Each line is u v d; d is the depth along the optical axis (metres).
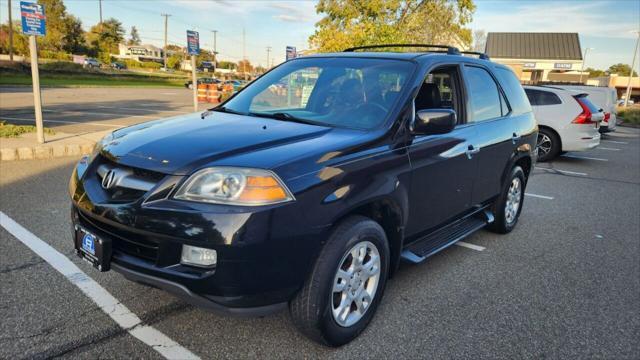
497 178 4.55
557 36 65.12
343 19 27.16
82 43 85.25
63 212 5.00
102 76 49.41
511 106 4.86
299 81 3.73
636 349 2.99
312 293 2.53
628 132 19.33
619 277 4.13
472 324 3.19
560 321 3.30
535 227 5.57
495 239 5.05
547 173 9.30
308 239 2.43
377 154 2.89
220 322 3.03
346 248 2.60
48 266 3.71
